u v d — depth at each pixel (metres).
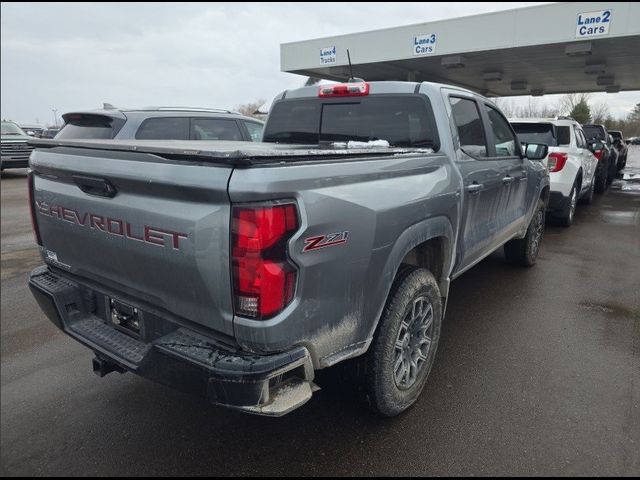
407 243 2.69
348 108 3.92
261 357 2.03
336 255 2.19
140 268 2.34
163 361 2.19
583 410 2.96
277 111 4.38
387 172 2.59
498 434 2.76
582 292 5.09
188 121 7.20
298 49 17.17
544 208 6.07
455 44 14.29
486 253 4.36
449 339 3.96
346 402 2.91
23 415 3.10
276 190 1.90
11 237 8.34
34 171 2.99
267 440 2.79
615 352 3.71
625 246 7.18
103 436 2.88
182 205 2.07
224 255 1.96
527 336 4.01
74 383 3.49
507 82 21.61
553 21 12.64
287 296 2.02
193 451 2.72
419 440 2.73
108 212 2.40
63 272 3.02
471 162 3.69
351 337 2.40
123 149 2.26
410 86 3.62
